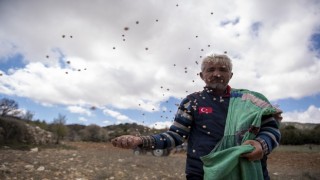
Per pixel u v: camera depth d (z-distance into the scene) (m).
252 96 2.25
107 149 15.66
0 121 13.09
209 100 2.30
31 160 8.55
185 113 2.34
